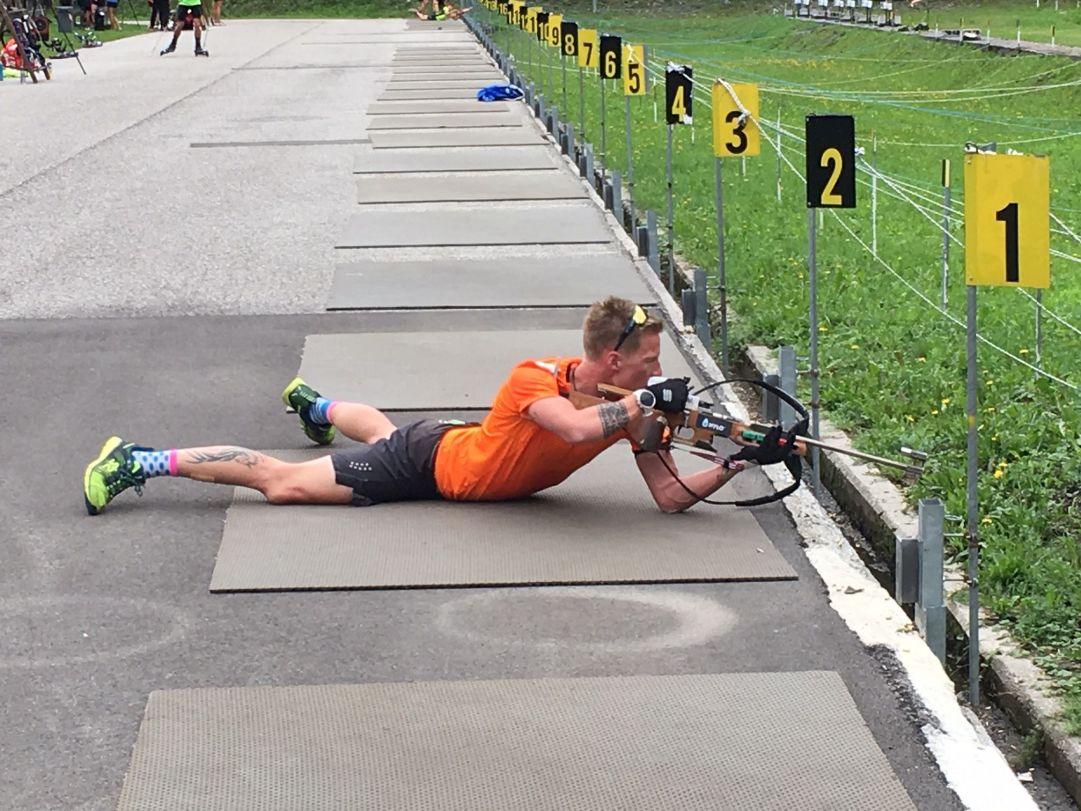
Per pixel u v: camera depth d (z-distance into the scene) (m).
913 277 10.83
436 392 7.56
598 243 12.01
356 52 38.25
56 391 7.67
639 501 5.97
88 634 4.84
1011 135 20.97
